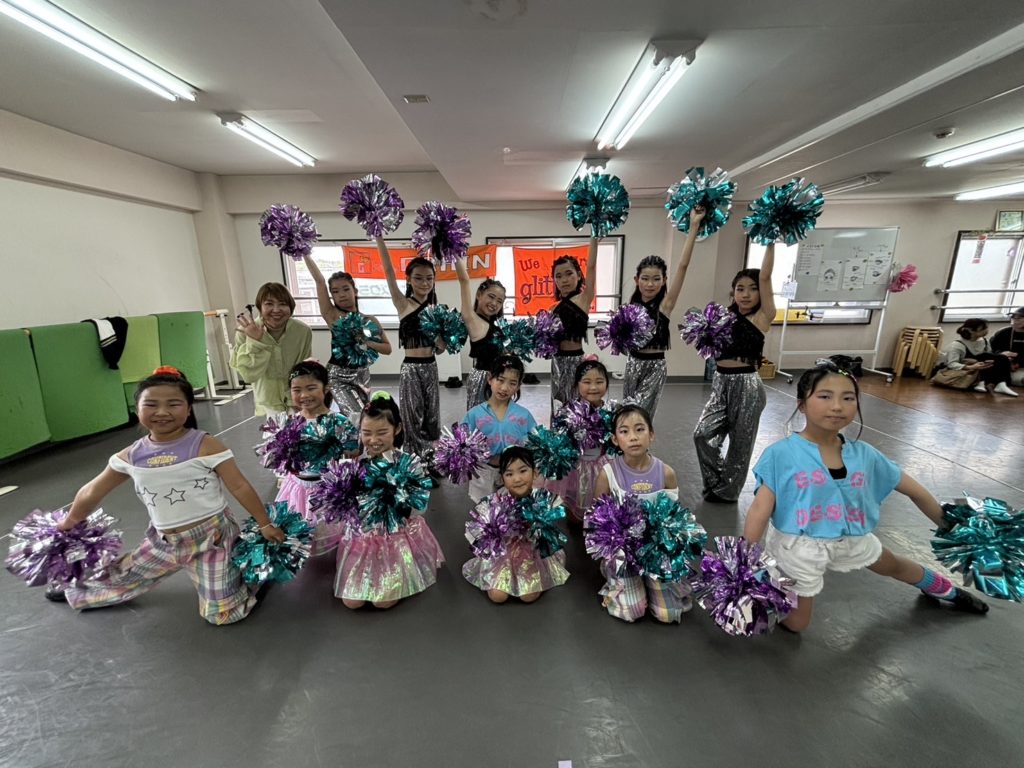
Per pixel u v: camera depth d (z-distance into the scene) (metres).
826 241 5.54
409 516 1.67
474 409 2.06
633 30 1.70
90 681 1.33
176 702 1.25
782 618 1.45
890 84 2.22
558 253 5.45
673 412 4.22
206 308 5.18
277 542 1.58
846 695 1.25
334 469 1.60
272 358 2.41
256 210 5.11
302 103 2.88
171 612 1.62
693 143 3.09
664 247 5.41
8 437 2.83
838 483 1.32
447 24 1.64
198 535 1.51
